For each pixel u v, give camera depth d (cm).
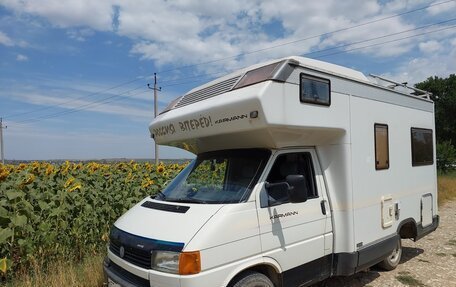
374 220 557
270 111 408
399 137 636
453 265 675
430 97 770
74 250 651
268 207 426
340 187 507
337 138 509
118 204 732
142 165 1076
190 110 491
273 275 432
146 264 378
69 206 657
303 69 452
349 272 505
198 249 359
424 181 708
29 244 566
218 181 462
